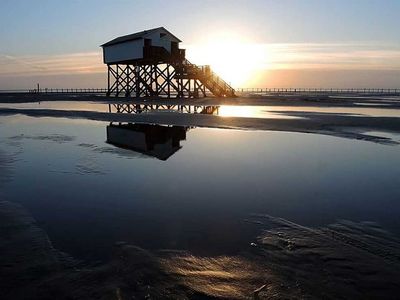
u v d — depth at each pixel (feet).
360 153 43.50
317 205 25.21
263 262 16.80
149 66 183.01
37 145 49.96
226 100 161.27
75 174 34.17
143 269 16.12
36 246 18.67
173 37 159.84
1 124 77.05
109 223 22.00
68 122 80.84
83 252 17.97
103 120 83.41
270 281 15.14
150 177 33.09
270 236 19.75
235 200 26.45
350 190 28.84
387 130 62.39
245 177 33.04
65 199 26.73
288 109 115.03
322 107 124.98
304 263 16.65
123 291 14.44
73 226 21.50
